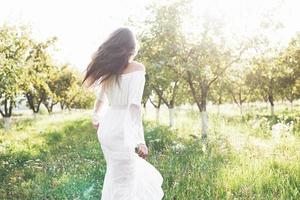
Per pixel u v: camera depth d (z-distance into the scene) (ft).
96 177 31.24
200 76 54.03
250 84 115.03
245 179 26.50
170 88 75.31
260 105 191.01
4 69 60.70
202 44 51.80
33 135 75.05
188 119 91.35
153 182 19.02
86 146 50.72
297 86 118.32
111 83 17.51
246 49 52.80
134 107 17.30
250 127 57.88
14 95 68.23
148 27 53.47
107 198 17.94
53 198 26.71
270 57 54.19
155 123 84.33
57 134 73.61
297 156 32.76
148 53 53.16
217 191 24.72
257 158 33.24
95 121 18.84
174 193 24.86
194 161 33.68
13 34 71.72
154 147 46.57
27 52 84.84
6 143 60.13
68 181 29.78
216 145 42.65
